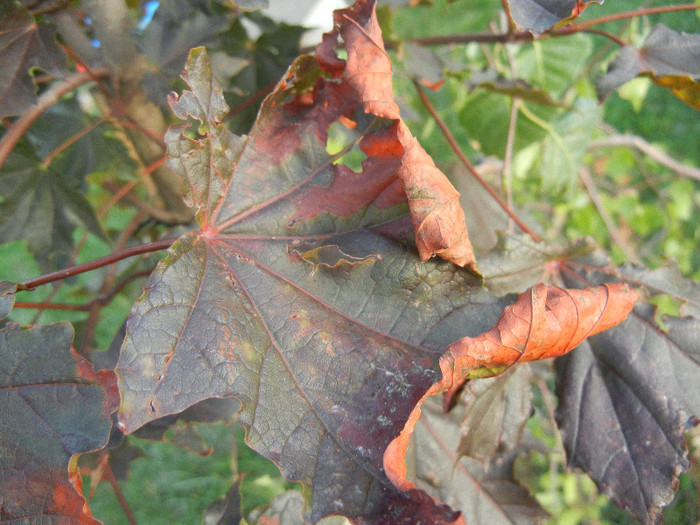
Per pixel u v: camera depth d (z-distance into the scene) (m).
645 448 0.17
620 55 0.20
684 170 0.41
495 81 0.24
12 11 0.19
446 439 0.22
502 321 0.14
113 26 0.21
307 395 0.14
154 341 0.14
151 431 0.21
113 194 0.31
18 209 0.23
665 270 0.19
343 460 0.13
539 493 0.44
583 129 0.36
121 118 0.24
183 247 0.15
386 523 0.12
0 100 0.18
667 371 0.18
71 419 0.14
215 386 0.14
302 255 0.15
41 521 0.14
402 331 0.15
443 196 0.14
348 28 0.15
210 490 0.47
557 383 0.19
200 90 0.15
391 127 0.15
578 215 0.50
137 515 0.45
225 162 0.16
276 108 0.17
